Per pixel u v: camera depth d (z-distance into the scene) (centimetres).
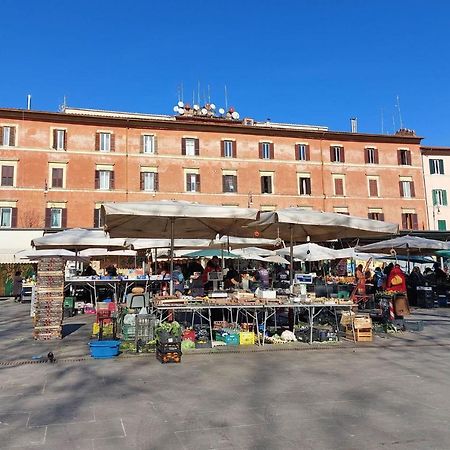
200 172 3903
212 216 971
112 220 1077
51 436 452
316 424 486
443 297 1945
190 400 569
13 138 3538
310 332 979
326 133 4231
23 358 827
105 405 549
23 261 3088
